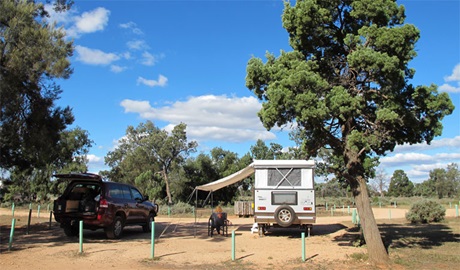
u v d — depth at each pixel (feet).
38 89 45.96
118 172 227.40
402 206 162.81
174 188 181.78
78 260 31.01
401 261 31.30
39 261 30.17
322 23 35.58
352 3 34.22
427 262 31.35
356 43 32.99
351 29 36.19
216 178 190.08
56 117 48.01
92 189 44.83
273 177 49.67
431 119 33.83
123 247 37.96
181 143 203.92
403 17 34.22
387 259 31.42
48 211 108.27
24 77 43.11
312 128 34.40
